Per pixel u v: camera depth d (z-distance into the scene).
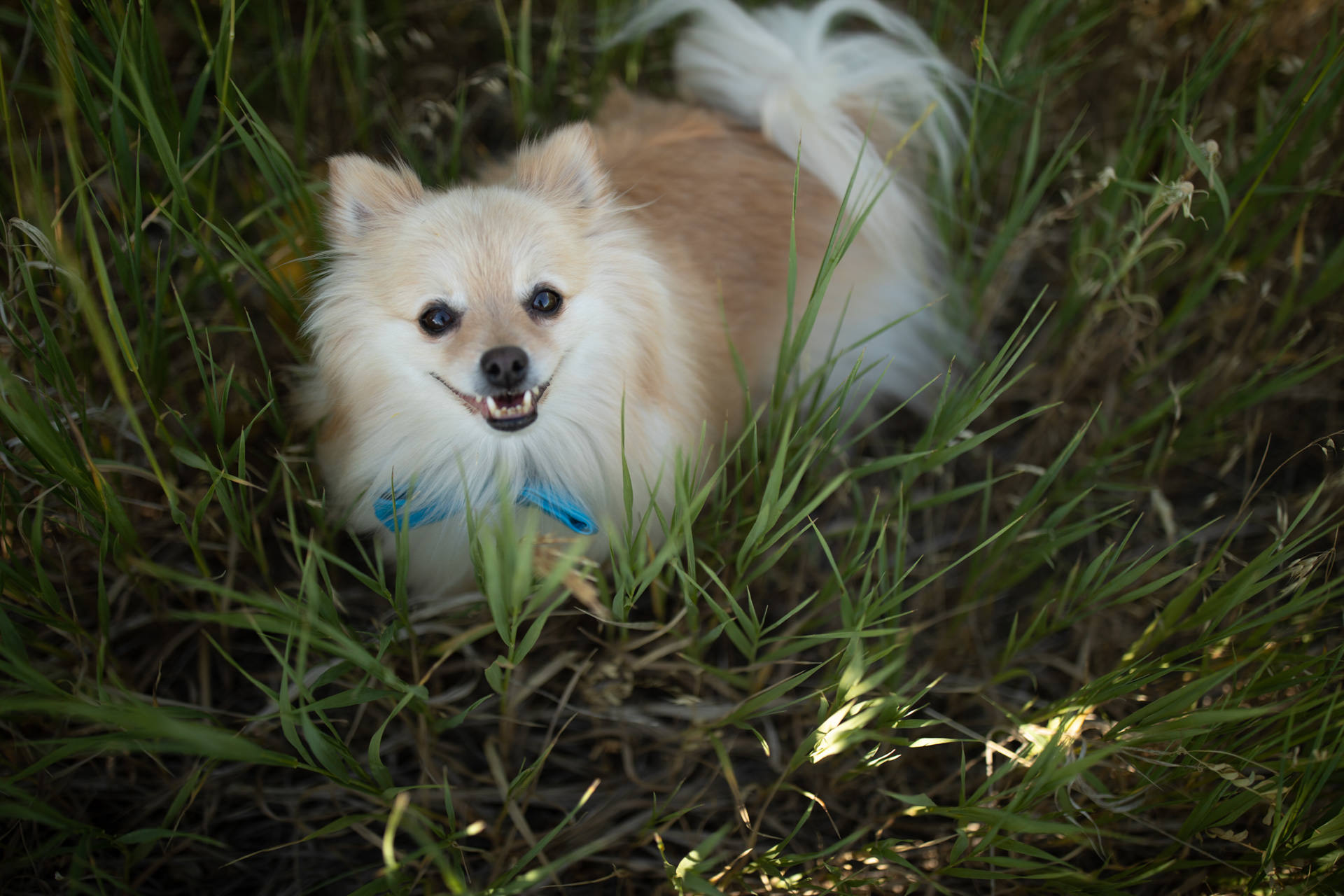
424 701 0.56
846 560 0.65
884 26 0.73
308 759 0.52
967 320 0.75
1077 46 0.81
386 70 0.82
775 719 0.64
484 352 0.55
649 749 0.62
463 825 0.59
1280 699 0.57
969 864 0.58
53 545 0.61
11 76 0.73
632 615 0.67
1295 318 0.75
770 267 0.68
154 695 0.57
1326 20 0.76
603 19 0.80
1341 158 0.69
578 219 0.59
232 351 0.69
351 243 0.58
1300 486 0.74
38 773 0.57
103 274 0.52
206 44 0.63
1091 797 0.55
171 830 0.55
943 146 0.72
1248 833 0.59
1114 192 0.70
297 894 0.59
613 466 0.61
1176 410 0.67
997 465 0.75
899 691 0.58
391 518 0.60
